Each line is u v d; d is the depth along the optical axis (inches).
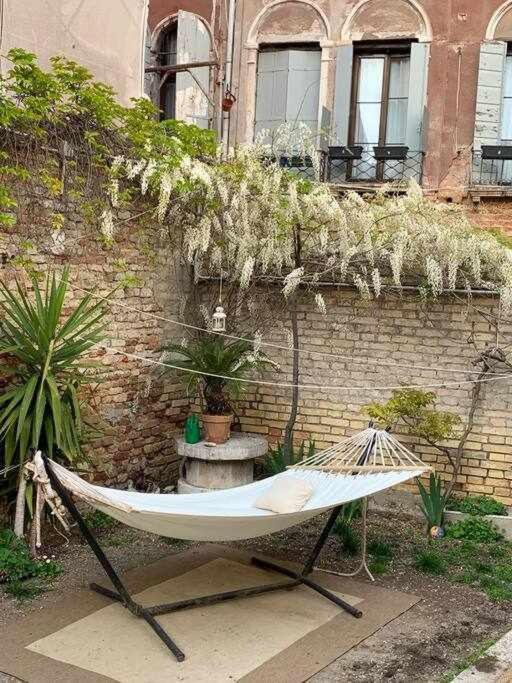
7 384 231.9
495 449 282.5
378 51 400.2
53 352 224.7
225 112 414.3
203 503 211.9
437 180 383.9
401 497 290.8
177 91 396.8
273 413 316.2
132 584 214.8
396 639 188.5
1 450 225.6
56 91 238.1
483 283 277.6
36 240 239.8
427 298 288.5
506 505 281.7
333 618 198.5
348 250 282.2
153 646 179.2
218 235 299.4
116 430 281.9
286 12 406.0
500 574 232.1
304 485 211.8
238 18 412.5
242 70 413.7
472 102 380.5
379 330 299.7
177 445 287.0
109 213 257.3
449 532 265.7
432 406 292.4
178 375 309.1
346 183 391.9
